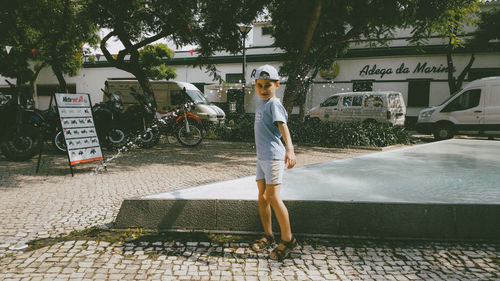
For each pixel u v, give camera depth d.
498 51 18.06
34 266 2.50
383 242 2.98
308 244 2.92
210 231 3.13
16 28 12.61
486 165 5.32
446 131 12.82
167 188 5.14
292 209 3.10
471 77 18.78
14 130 7.03
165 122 9.90
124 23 11.43
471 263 2.60
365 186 3.77
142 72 12.45
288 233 2.60
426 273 2.44
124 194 4.73
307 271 2.45
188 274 2.39
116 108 8.92
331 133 11.09
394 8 9.35
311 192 3.47
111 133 8.73
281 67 19.00
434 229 3.04
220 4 10.32
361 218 3.06
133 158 7.99
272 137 2.57
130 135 9.06
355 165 5.24
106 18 11.41
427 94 19.77
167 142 11.22
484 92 12.18
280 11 10.95
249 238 3.03
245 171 6.59
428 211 3.04
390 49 20.22
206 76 25.09
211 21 11.57
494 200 3.18
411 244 2.94
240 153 9.19
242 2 10.52
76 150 6.01
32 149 7.14
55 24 12.55
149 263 2.55
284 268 2.49
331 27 11.80
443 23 10.10
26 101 7.87
